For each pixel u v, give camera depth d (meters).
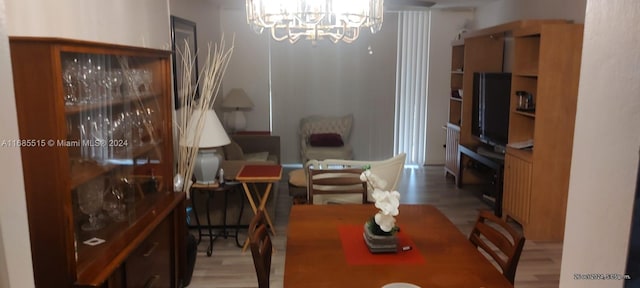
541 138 3.81
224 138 3.56
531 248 3.78
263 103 6.73
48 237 1.74
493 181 4.95
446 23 6.56
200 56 5.14
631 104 0.59
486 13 6.11
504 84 4.69
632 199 0.59
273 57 6.60
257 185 3.92
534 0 4.86
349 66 6.66
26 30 1.97
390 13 6.54
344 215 2.51
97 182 2.22
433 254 1.98
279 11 2.63
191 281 3.22
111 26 2.73
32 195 1.71
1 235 0.71
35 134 1.68
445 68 6.68
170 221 2.76
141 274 2.27
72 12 2.28
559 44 3.69
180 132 3.63
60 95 1.70
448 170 6.21
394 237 1.98
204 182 3.63
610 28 0.62
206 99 3.56
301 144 6.54
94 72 2.12
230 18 6.46
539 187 3.88
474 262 1.90
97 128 2.19
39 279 1.76
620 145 0.61
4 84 0.71
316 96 6.73
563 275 0.76
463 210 4.87
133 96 2.59
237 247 3.80
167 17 3.82
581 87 0.69
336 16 2.77
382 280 1.73
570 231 0.73
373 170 3.61
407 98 6.78
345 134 6.64
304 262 1.89
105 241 2.13
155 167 2.90
